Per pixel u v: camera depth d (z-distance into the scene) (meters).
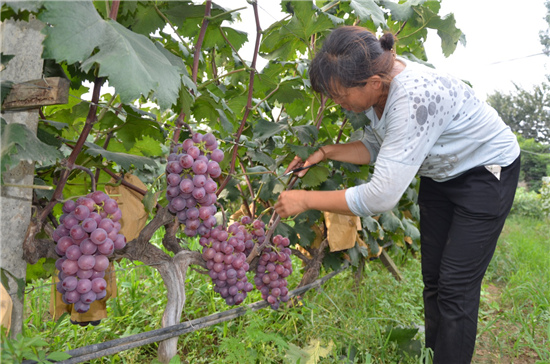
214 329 2.42
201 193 1.56
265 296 2.35
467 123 1.87
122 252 1.72
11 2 1.01
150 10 1.76
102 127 1.92
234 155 2.12
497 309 3.49
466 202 2.01
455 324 2.02
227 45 2.32
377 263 4.78
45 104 1.18
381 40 1.76
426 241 2.36
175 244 1.96
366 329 2.55
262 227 2.28
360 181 3.01
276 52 2.47
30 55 1.33
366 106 1.92
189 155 1.55
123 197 1.82
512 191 2.02
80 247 1.32
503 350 2.80
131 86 1.06
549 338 2.77
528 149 25.39
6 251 1.37
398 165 1.72
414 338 2.62
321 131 2.85
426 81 1.74
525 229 9.59
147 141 2.08
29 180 1.42
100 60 1.06
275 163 2.53
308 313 2.68
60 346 2.03
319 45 2.38
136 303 2.64
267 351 2.11
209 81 1.87
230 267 1.97
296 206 1.97
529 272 4.47
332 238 2.68
